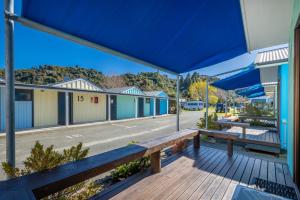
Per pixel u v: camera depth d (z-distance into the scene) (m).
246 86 9.56
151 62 3.63
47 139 7.58
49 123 11.48
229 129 7.67
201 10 2.03
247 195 1.46
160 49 2.97
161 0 1.81
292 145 2.81
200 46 3.00
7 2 1.67
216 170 3.18
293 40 2.52
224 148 4.80
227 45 3.09
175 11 2.00
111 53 2.88
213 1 1.89
